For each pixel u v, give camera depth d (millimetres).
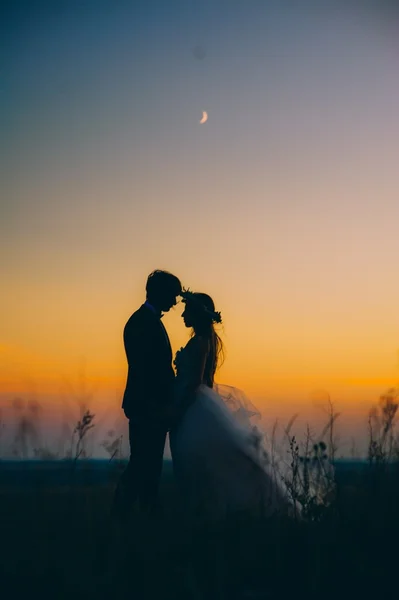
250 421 5895
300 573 3094
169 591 2908
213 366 6094
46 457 3352
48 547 3203
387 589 2939
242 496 5457
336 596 2920
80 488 3496
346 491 3891
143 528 3662
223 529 3680
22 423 3301
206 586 2965
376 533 3389
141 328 5781
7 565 3053
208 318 6098
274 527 3664
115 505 3928
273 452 5484
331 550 3240
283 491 5516
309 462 4070
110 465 3717
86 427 3395
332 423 4000
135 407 5660
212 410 5770
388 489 3680
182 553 3359
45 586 2918
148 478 5512
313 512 4094
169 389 5832
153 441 5609
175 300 6035
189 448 5656
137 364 5727
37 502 3363
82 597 2820
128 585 2941
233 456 5590
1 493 3328
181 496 5344
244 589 3023
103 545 3266
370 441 3867
